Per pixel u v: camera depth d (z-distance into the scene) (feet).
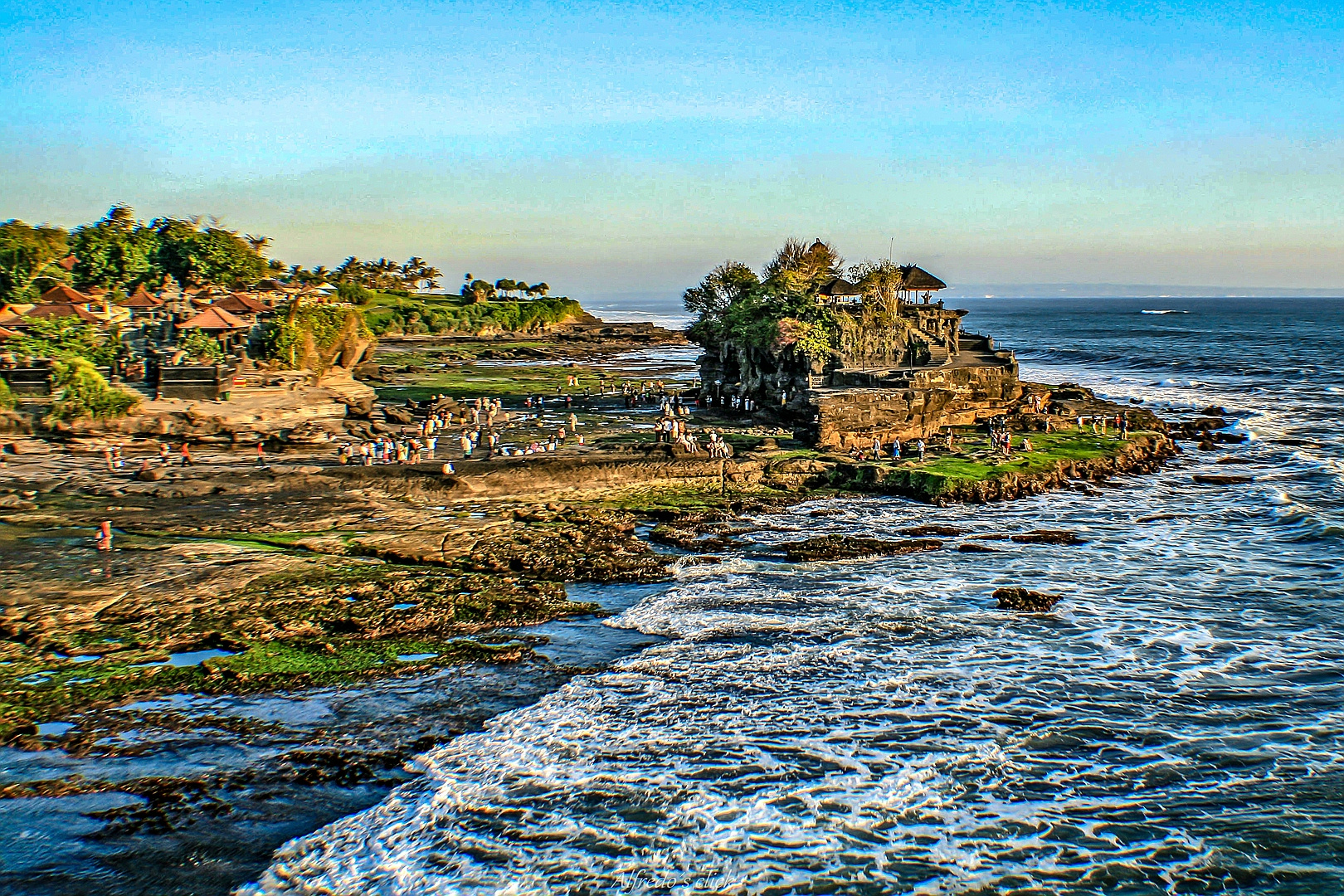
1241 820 69.15
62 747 78.02
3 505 146.72
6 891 60.39
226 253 428.15
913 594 120.98
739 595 120.26
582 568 128.98
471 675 94.17
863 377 236.22
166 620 103.76
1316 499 171.53
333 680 91.97
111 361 240.12
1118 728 83.76
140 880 61.72
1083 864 64.18
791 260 314.55
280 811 69.92
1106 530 153.89
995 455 199.52
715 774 75.82
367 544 133.18
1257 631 106.83
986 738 82.02
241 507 152.35
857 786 74.18
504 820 69.26
